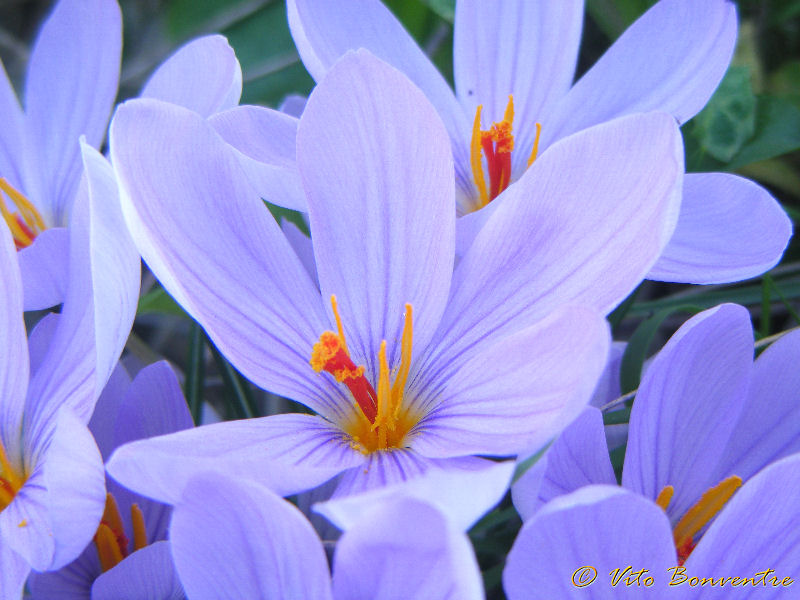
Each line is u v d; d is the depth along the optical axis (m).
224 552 0.09
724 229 0.13
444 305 0.11
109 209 0.10
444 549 0.08
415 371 0.11
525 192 0.11
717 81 0.13
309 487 0.10
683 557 0.11
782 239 0.12
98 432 0.12
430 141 0.11
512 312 0.11
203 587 0.09
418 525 0.08
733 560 0.10
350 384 0.11
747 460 0.12
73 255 0.11
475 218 0.12
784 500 0.09
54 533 0.09
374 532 0.08
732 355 0.11
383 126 0.11
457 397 0.11
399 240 0.11
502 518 0.12
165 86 0.13
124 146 0.10
